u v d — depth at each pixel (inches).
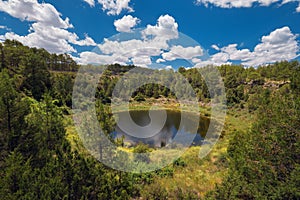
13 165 189.2
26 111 280.8
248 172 241.0
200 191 333.1
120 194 221.0
